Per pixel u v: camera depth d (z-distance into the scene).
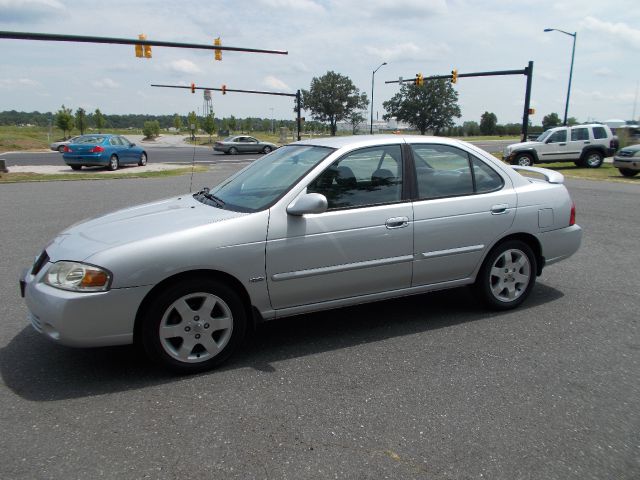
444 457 2.67
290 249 3.79
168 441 2.81
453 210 4.41
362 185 4.15
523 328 4.44
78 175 19.03
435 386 3.42
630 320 4.61
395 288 4.32
